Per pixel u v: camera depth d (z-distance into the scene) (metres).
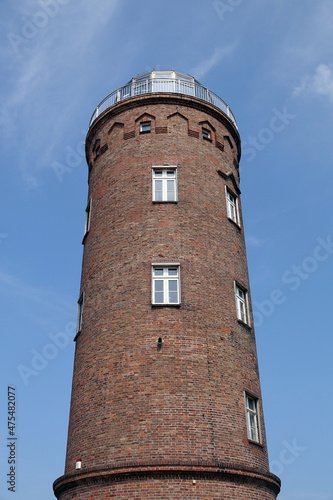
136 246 20.94
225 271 21.50
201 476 16.23
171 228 21.19
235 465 16.81
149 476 16.06
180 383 17.95
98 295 20.89
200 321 19.45
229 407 18.31
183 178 22.61
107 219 22.53
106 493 16.25
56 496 18.88
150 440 16.91
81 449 18.03
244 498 16.67
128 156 23.55
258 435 19.30
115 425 17.53
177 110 24.47
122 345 18.95
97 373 19.05
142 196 22.14
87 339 20.38
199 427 17.31
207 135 24.88
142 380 18.02
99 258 21.81
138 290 19.89
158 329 18.94
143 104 24.73
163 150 23.25
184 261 20.52
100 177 24.33
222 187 23.84
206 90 26.12
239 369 19.56
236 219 24.34
